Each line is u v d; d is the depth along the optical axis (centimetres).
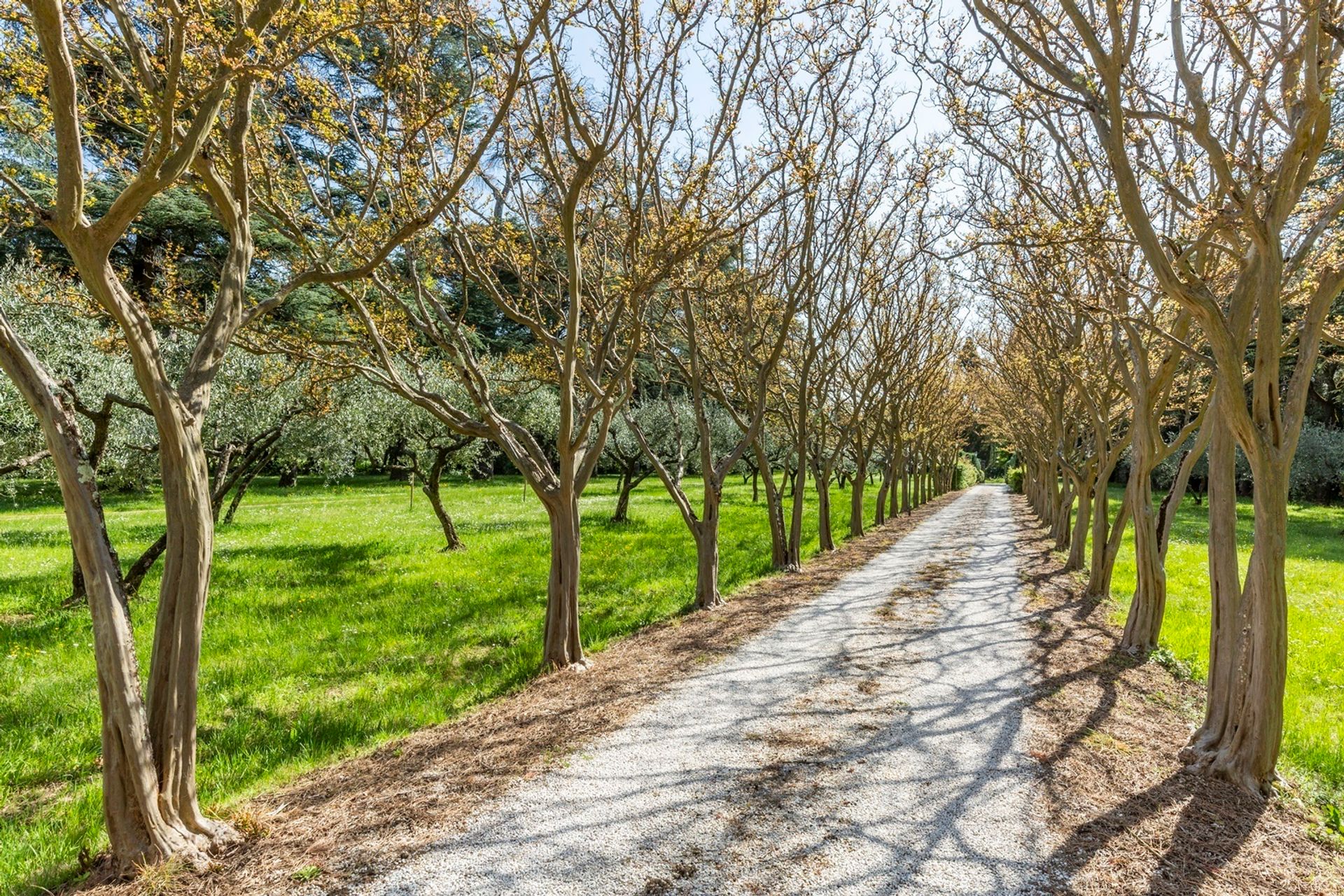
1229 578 494
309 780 488
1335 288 425
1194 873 364
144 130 548
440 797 445
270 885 353
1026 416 2102
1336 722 570
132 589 961
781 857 375
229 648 784
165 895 348
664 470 1010
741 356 1315
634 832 399
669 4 716
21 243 1942
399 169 537
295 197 752
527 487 3375
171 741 384
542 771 479
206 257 1836
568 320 681
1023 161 833
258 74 391
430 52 629
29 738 552
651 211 859
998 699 618
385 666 732
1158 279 443
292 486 3238
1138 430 779
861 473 1953
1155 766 487
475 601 991
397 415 1515
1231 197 489
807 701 615
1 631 813
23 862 382
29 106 568
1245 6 419
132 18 488
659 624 910
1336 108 573
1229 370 437
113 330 948
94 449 922
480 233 815
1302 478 2623
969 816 418
